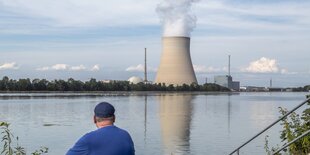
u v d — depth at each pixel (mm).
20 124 51250
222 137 36312
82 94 179000
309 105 10078
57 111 76125
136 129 44531
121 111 76250
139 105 97688
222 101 124938
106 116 4836
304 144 9844
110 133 4758
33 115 66750
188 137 36594
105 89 187875
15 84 159125
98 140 4688
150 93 189125
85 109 81688
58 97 146750
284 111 10945
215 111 76562
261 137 29422
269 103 111000
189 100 130875
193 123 51594
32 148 29266
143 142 33531
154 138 36281
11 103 103125
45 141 34125
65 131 43156
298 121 10602
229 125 48438
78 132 42312
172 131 42156
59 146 31562
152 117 62094
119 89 189875
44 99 128250
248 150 24734
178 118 60062
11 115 66500
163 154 27656
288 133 10188
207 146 30766
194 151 28641
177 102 115500
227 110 79625
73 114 69000
